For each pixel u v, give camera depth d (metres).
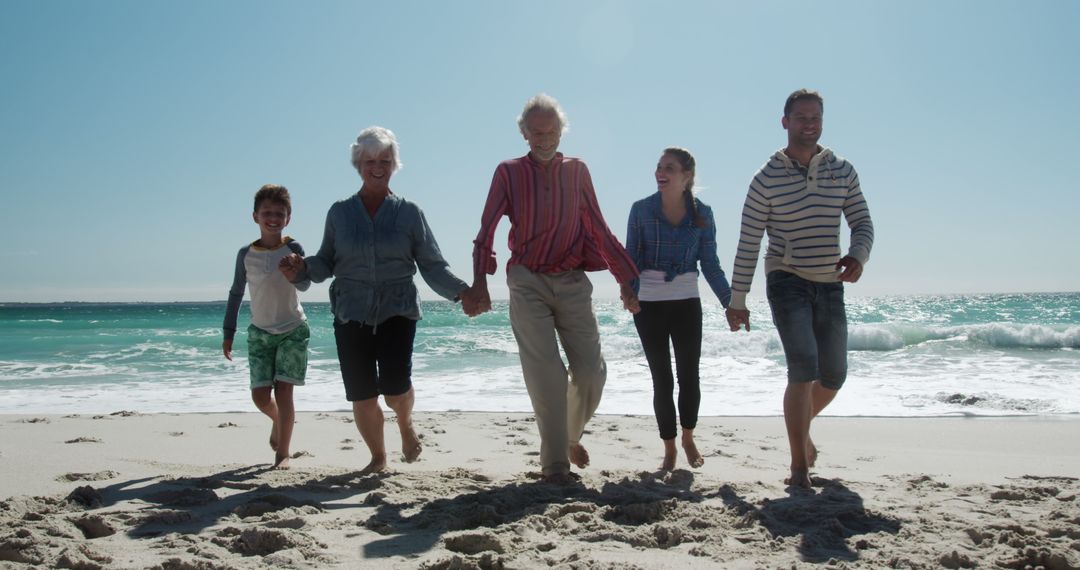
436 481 3.80
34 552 2.54
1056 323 28.11
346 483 3.75
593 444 5.52
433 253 3.98
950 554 2.49
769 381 10.59
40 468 4.31
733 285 3.94
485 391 9.63
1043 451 5.46
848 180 3.84
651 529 2.81
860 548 2.67
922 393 8.98
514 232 3.72
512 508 3.17
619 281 3.83
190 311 61.62
